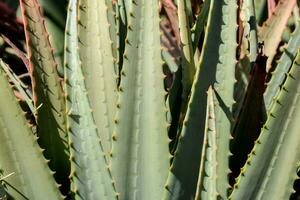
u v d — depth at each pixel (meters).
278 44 1.88
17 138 1.52
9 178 1.53
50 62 1.59
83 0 1.57
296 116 1.48
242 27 1.64
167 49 1.96
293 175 1.50
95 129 1.51
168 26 2.12
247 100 1.57
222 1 1.50
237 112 1.60
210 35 1.51
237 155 1.61
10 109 1.52
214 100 1.51
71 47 1.53
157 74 1.50
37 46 1.58
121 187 1.54
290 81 1.47
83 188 1.53
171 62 1.91
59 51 2.05
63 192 1.62
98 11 1.57
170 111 1.61
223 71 1.51
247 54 1.61
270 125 1.48
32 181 1.54
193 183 1.51
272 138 1.49
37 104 1.58
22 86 1.72
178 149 1.50
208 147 1.43
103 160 1.52
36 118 1.59
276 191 1.51
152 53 1.50
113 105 1.58
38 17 1.58
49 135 1.60
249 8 1.63
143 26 1.49
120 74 1.60
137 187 1.54
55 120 1.59
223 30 1.51
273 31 1.83
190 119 1.50
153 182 1.53
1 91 1.51
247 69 1.61
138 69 1.50
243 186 1.50
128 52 1.50
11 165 1.53
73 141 1.52
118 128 1.51
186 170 1.51
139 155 1.52
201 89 1.50
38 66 1.58
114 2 1.65
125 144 1.52
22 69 2.19
